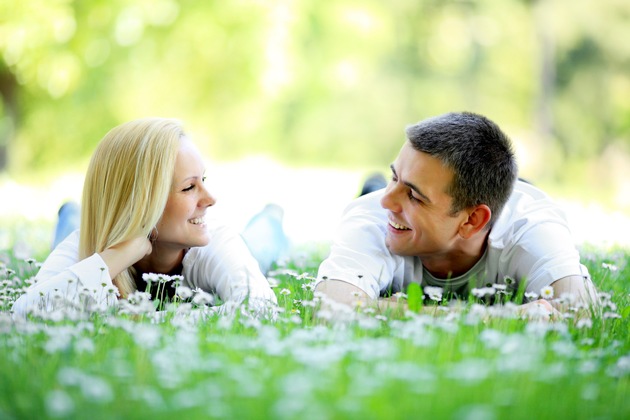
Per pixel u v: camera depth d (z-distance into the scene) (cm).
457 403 293
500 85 4497
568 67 4366
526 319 421
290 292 492
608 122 4388
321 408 280
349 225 520
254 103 2930
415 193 474
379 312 451
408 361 333
